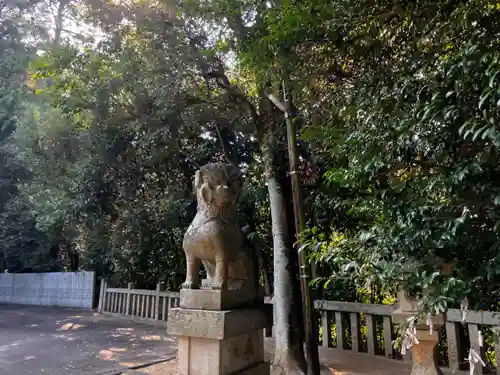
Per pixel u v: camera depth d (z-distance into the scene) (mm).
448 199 2221
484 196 2102
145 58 6711
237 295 4016
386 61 2941
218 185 4059
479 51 1992
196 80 6926
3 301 14453
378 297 6344
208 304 3785
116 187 8352
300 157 5617
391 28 2881
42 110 9727
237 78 7141
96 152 7832
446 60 2223
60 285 12672
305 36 3459
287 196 5730
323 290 6809
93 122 7516
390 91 2654
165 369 5102
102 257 11008
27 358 5785
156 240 9164
